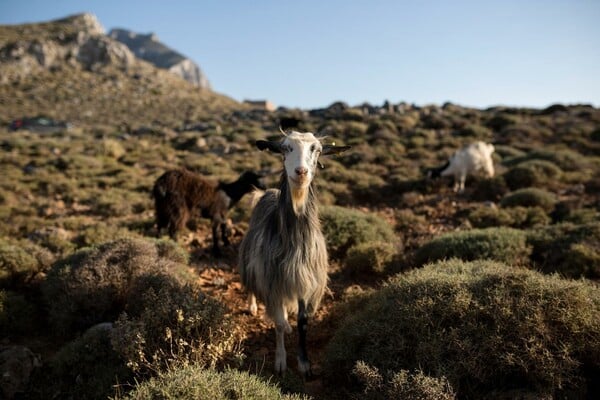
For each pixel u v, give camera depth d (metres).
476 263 5.42
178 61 171.25
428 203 12.20
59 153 21.06
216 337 3.95
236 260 7.87
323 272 4.48
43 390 3.97
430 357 3.62
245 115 36.88
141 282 5.01
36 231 8.50
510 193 11.46
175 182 8.08
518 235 7.23
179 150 22.84
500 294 3.89
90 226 9.51
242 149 21.55
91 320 5.05
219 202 8.38
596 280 5.98
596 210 10.27
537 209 10.08
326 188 12.98
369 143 21.45
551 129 24.08
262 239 4.45
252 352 4.72
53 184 14.01
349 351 4.01
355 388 3.82
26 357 4.17
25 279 6.14
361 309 5.07
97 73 78.44
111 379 3.83
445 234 7.61
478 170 13.15
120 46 87.00
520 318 3.65
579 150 19.41
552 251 6.96
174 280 5.07
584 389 3.38
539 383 3.36
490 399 3.34
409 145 20.73
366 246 7.11
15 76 68.12
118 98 67.50
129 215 11.20
